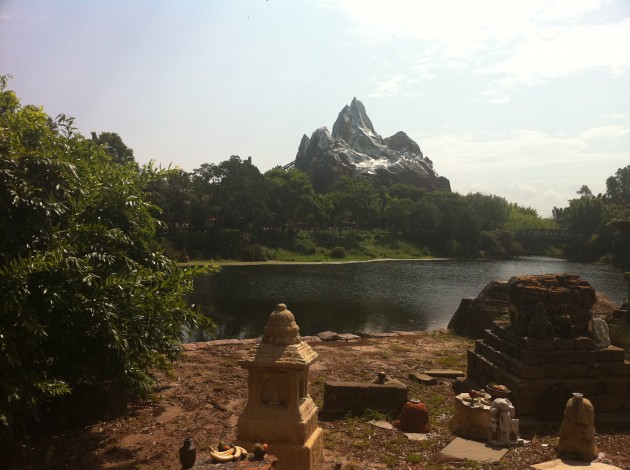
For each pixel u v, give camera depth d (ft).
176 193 214.90
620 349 33.94
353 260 240.73
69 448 27.63
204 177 232.94
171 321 31.32
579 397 27.30
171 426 30.71
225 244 212.84
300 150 595.06
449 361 47.24
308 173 469.57
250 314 99.71
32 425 29.96
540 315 33.68
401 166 479.00
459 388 38.32
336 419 32.30
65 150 32.45
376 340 57.88
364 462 26.27
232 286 141.38
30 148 30.22
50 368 29.01
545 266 225.76
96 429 30.19
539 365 33.04
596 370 33.06
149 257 34.47
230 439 28.73
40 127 31.14
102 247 30.14
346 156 479.82
